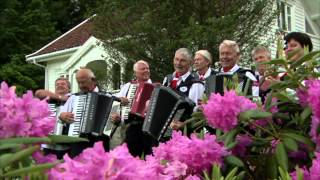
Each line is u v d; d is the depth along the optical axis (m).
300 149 2.07
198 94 5.58
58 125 6.06
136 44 12.39
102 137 6.14
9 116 1.46
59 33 30.56
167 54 11.98
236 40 12.22
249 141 2.10
